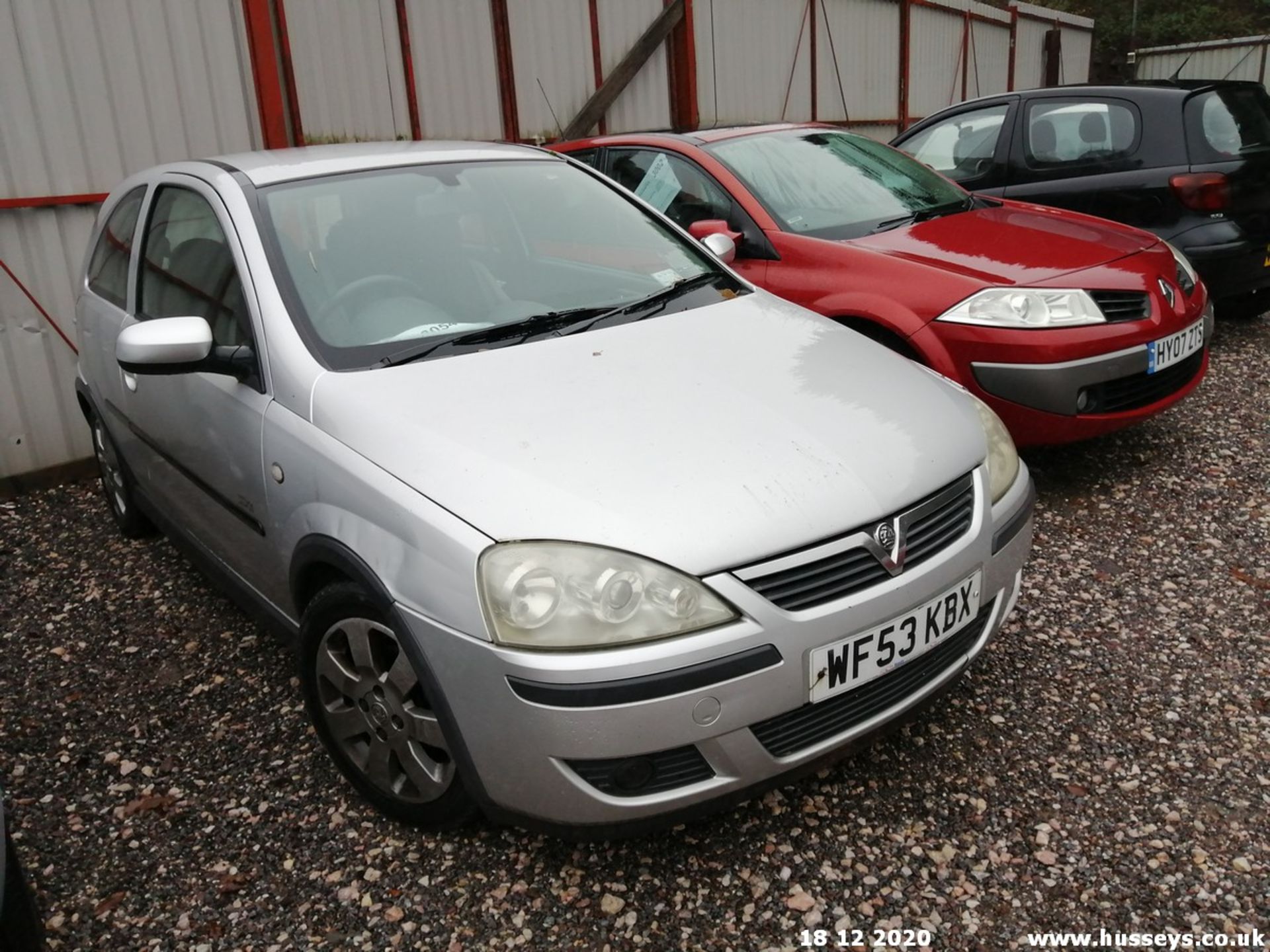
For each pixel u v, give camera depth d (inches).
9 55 189.8
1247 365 233.5
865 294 161.3
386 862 93.4
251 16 223.3
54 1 194.4
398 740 92.4
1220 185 219.6
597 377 97.9
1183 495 162.1
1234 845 89.2
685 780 81.3
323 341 102.5
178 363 102.4
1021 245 169.3
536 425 89.0
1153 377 159.2
